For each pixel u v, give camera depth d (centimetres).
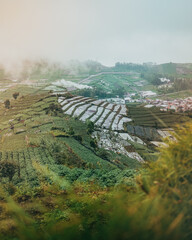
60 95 10900
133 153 5706
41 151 4053
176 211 186
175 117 8912
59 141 4916
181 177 211
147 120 9031
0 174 2200
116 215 197
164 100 16212
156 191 205
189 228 179
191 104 12425
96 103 10669
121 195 221
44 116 7888
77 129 6900
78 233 232
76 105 9850
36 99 10306
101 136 6881
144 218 186
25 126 6794
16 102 10112
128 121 8900
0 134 6253
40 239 246
